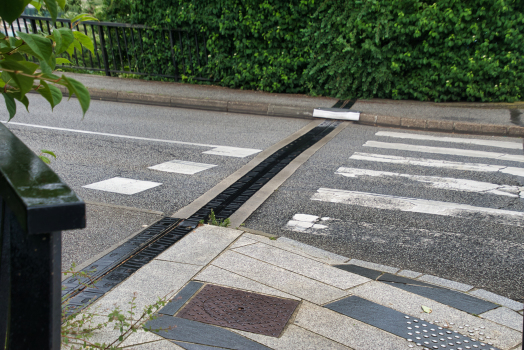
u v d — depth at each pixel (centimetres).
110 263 346
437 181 598
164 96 1095
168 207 487
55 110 972
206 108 1078
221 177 596
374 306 302
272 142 789
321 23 1131
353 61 1137
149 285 313
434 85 1137
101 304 287
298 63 1177
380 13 1091
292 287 321
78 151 686
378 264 378
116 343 246
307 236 434
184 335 259
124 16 1335
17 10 119
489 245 420
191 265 345
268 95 1170
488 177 618
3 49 126
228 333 263
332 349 255
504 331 282
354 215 486
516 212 497
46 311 108
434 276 358
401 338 269
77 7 1340
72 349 224
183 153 700
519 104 1091
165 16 1223
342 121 990
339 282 333
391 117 959
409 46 1115
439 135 889
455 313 301
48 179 101
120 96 1120
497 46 1101
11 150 118
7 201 98
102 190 531
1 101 1013
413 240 429
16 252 107
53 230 90
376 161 687
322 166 655
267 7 1130
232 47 1252
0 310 131
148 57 1316
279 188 562
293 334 266
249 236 404
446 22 1058
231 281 324
